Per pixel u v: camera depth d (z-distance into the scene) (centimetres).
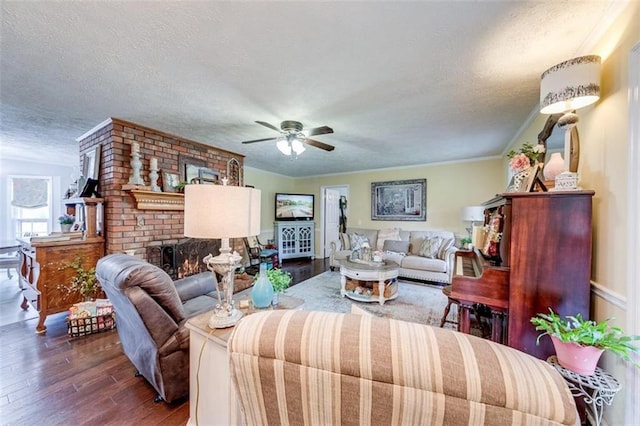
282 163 543
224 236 116
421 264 442
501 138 355
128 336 180
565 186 154
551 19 138
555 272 155
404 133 335
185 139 366
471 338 58
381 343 56
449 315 308
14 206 544
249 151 437
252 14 134
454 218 507
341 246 557
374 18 137
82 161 354
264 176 635
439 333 58
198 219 115
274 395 64
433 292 396
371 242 541
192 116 279
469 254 306
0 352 220
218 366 121
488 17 136
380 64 181
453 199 508
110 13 134
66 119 290
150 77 199
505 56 171
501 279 176
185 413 154
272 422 68
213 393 124
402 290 406
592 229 155
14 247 454
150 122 299
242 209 122
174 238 350
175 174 349
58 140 381
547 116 231
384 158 487
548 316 145
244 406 71
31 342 238
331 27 144
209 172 398
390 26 143
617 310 134
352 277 358
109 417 151
